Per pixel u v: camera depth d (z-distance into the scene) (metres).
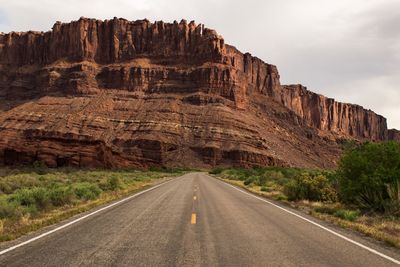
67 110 168.00
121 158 95.50
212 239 9.91
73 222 12.52
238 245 9.20
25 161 69.00
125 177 49.53
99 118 163.00
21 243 9.15
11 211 13.12
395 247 9.28
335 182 21.70
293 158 174.38
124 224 12.20
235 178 59.47
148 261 7.57
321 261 7.77
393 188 15.58
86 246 8.88
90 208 16.59
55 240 9.54
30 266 7.12
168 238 9.95
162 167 124.94
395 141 17.62
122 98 178.50
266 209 16.98
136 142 152.75
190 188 32.06
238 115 177.75
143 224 12.23
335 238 10.30
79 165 74.06
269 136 181.12
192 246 9.01
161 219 13.38
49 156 71.19
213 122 164.88
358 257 8.15
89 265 7.24
